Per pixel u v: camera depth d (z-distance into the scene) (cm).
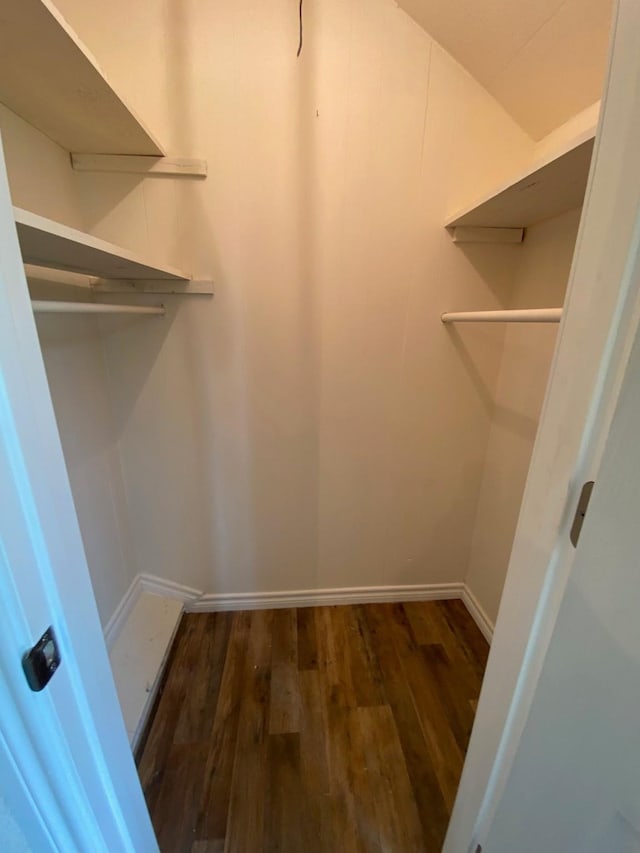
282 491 163
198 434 153
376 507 168
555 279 120
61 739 46
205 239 130
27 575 40
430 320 144
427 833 99
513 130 125
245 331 141
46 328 111
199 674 143
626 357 36
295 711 129
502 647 62
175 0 109
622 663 36
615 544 36
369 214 131
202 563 171
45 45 74
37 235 64
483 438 161
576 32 89
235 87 117
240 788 108
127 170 122
